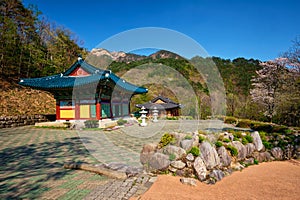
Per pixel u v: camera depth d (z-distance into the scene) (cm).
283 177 508
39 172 481
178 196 356
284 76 1652
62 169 504
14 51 2405
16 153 686
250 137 685
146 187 386
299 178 502
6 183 414
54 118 1925
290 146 738
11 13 2436
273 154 693
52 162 571
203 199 360
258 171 551
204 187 413
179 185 405
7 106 1728
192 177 446
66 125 1473
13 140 951
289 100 1393
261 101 1877
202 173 446
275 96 1653
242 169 554
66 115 1642
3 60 2272
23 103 1900
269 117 1800
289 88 1477
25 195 358
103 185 395
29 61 2542
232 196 383
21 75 2448
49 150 729
